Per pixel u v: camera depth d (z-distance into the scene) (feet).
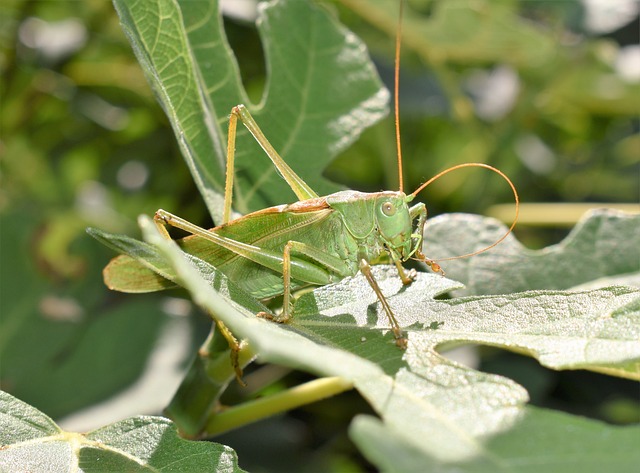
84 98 0.88
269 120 0.59
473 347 0.72
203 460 0.47
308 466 0.70
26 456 0.46
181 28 0.52
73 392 0.65
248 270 0.57
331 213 0.57
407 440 0.34
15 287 0.71
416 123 0.91
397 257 0.57
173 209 0.84
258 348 0.38
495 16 0.77
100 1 0.84
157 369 0.65
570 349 0.45
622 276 0.59
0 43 0.83
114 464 0.47
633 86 0.87
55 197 0.91
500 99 0.89
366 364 0.39
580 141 1.03
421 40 0.82
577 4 0.87
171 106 0.50
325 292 0.51
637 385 0.76
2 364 0.67
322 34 0.60
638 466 0.36
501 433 0.39
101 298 0.73
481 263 0.59
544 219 0.77
